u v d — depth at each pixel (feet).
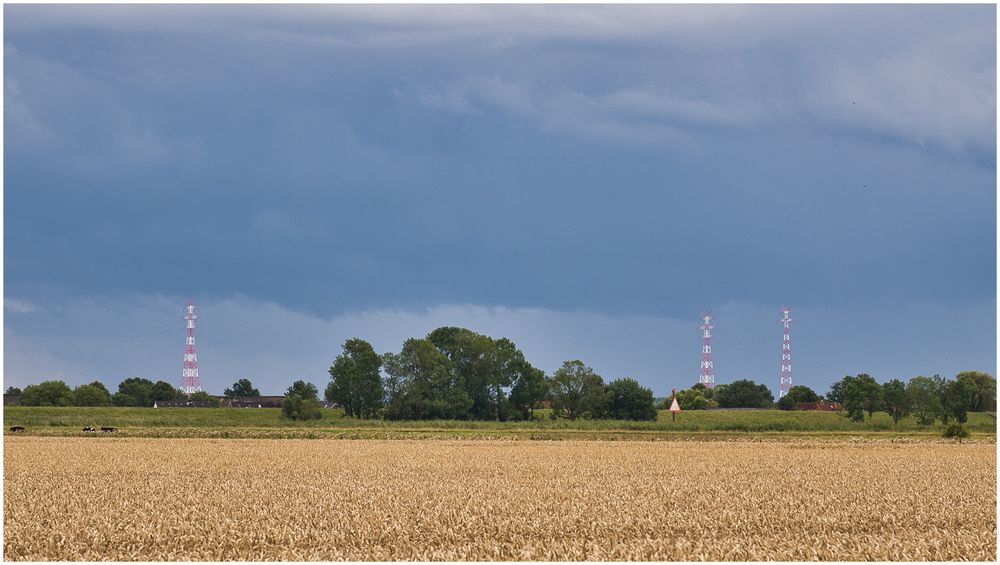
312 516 154.10
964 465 272.72
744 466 268.21
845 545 132.16
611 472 246.27
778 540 136.26
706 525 148.36
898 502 173.27
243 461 284.61
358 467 262.67
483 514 157.38
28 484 208.54
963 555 125.80
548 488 200.23
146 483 211.82
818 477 229.45
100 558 126.72
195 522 148.87
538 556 124.77
